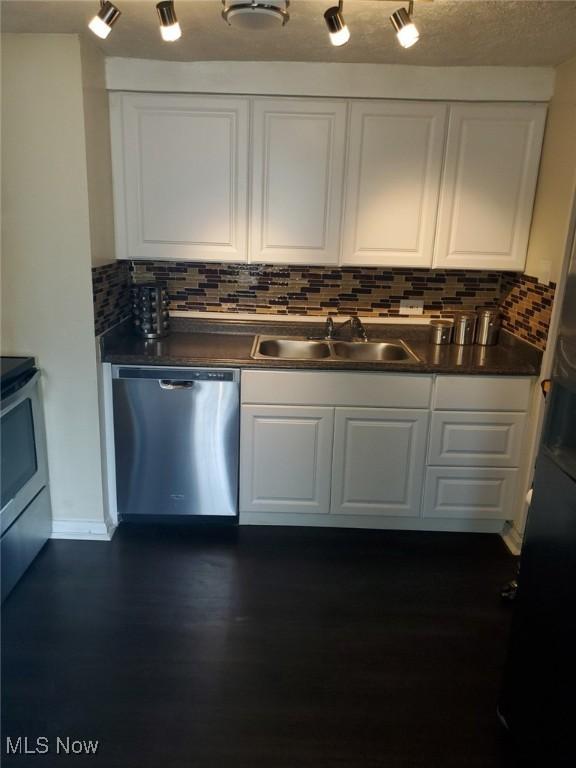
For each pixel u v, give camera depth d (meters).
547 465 1.57
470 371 2.69
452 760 1.71
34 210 2.44
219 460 2.83
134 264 3.17
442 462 2.84
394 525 2.98
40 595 2.40
